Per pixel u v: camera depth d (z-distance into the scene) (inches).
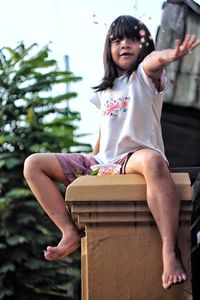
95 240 148.2
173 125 296.5
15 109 644.7
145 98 165.0
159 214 142.4
